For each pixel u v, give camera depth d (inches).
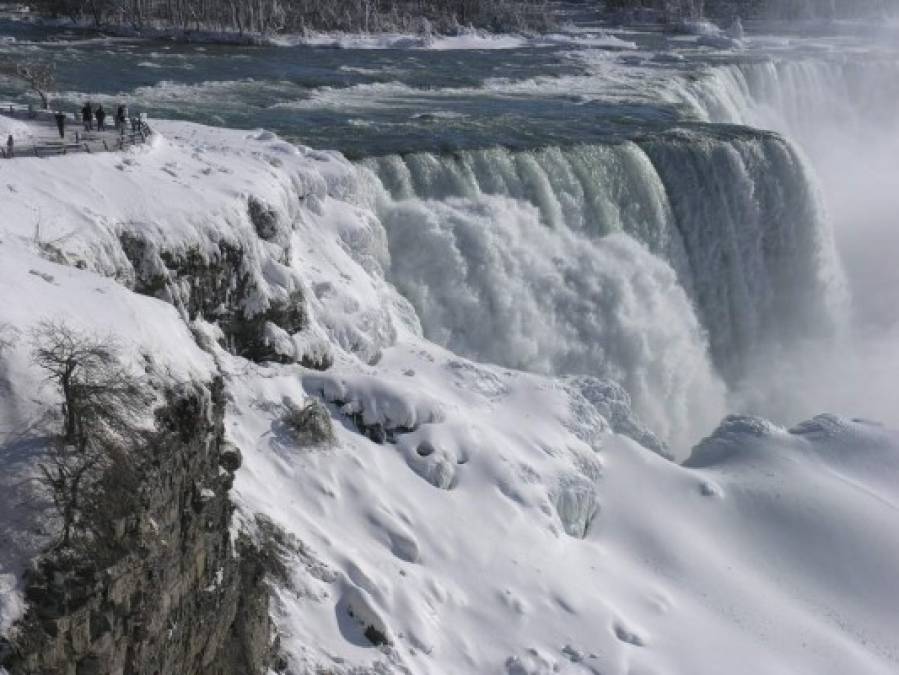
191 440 770.2
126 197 1189.7
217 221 1245.7
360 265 1563.7
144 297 892.0
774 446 1526.8
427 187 1804.9
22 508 648.4
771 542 1343.5
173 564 730.2
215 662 823.1
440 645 1067.3
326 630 1012.5
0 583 611.5
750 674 1121.4
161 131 1660.9
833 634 1213.1
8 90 2322.8
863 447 1536.7
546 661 1080.8
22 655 593.6
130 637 678.5
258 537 1016.9
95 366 724.0
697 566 1278.3
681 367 1939.0
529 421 1402.6
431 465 1253.1
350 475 1197.1
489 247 1754.4
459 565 1160.2
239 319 1277.1
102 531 656.4
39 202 1094.4
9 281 794.8
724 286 2161.7
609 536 1309.1
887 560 1327.5
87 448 686.5
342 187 1630.2
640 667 1098.7
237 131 1742.1
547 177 1913.1
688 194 2101.4
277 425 1205.1
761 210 2204.7
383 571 1101.1
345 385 1300.4
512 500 1253.7
